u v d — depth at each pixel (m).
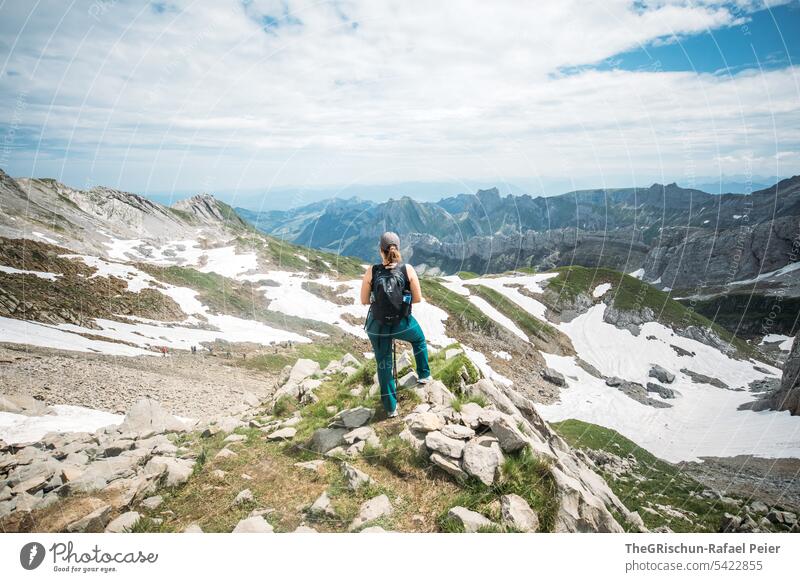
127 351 40.66
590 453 36.66
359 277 112.50
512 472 4.98
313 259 127.75
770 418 57.62
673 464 42.44
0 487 7.06
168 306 66.62
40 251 65.00
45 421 16.11
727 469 39.75
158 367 37.00
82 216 154.75
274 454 6.23
